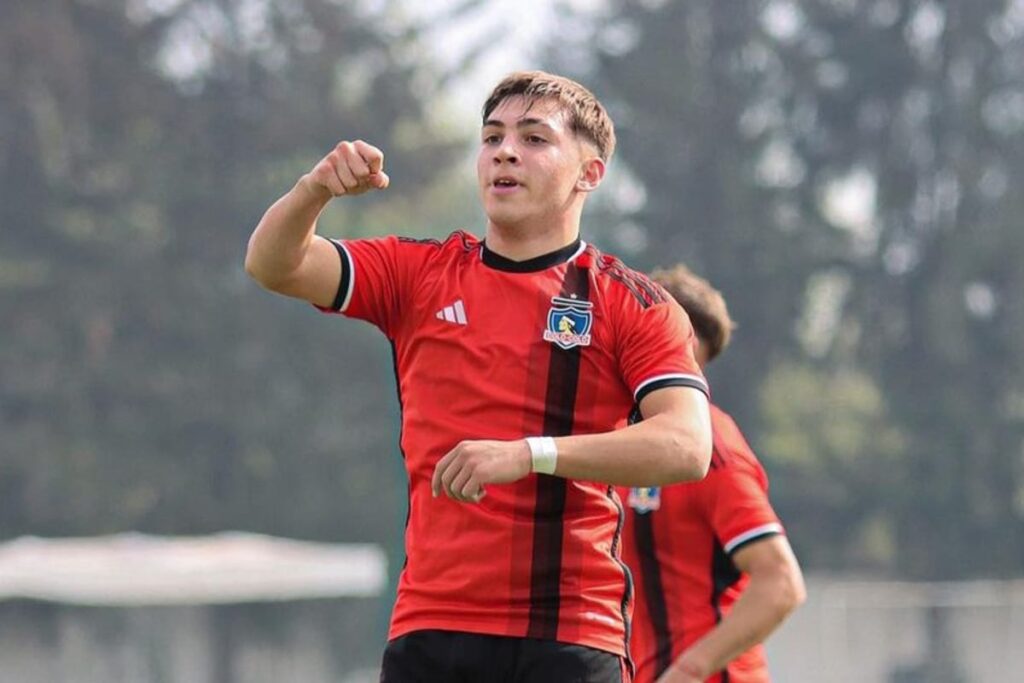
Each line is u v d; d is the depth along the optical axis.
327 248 16.47
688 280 22.23
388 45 193.12
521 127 16.48
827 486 183.88
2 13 179.12
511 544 15.91
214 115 184.00
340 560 92.00
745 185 186.88
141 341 175.25
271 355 178.00
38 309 172.75
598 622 16.05
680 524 20.95
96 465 171.25
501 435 16.02
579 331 16.20
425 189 192.38
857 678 49.31
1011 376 186.88
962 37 195.00
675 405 15.79
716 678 21.22
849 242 190.50
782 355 186.88
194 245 178.75
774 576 20.41
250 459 175.88
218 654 83.25
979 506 182.25
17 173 175.50
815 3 195.75
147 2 186.62
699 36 193.50
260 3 191.38
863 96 193.62
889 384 188.00
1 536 169.62
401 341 16.64
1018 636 50.09
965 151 192.50
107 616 81.19
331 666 94.38
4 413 171.38
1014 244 184.88
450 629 15.94
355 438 179.62
